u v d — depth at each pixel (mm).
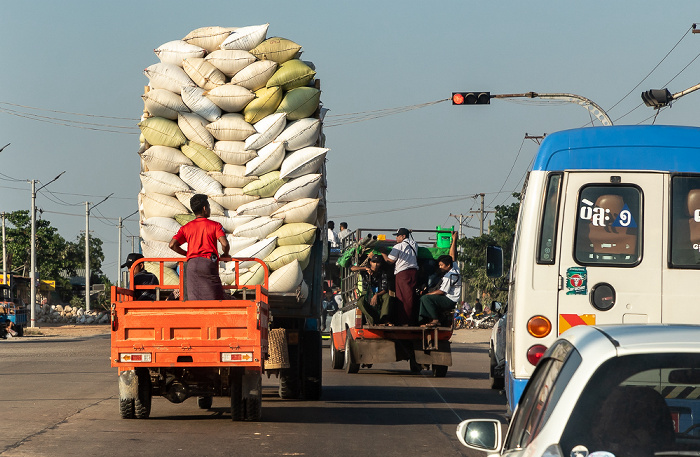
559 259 9367
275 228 13812
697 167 9328
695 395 4055
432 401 15922
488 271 12469
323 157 14289
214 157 13977
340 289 26625
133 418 12898
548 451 3752
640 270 9289
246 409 12492
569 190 9414
